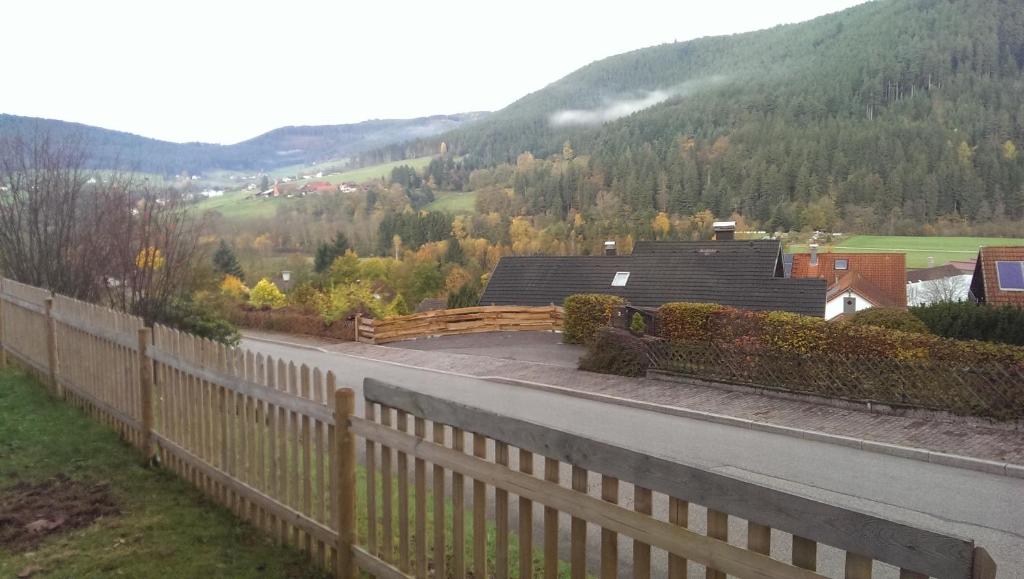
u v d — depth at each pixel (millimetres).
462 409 3506
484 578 3512
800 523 2291
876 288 45594
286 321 29328
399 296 39750
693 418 13211
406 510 3924
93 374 7922
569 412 13352
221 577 4469
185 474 6184
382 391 4039
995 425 11906
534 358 20797
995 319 17438
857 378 13570
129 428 7148
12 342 10836
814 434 11648
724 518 2518
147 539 5008
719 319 17703
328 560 4547
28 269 13398
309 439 4629
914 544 2041
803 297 27078
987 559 1896
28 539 5008
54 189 13719
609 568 2891
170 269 13695
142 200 14312
